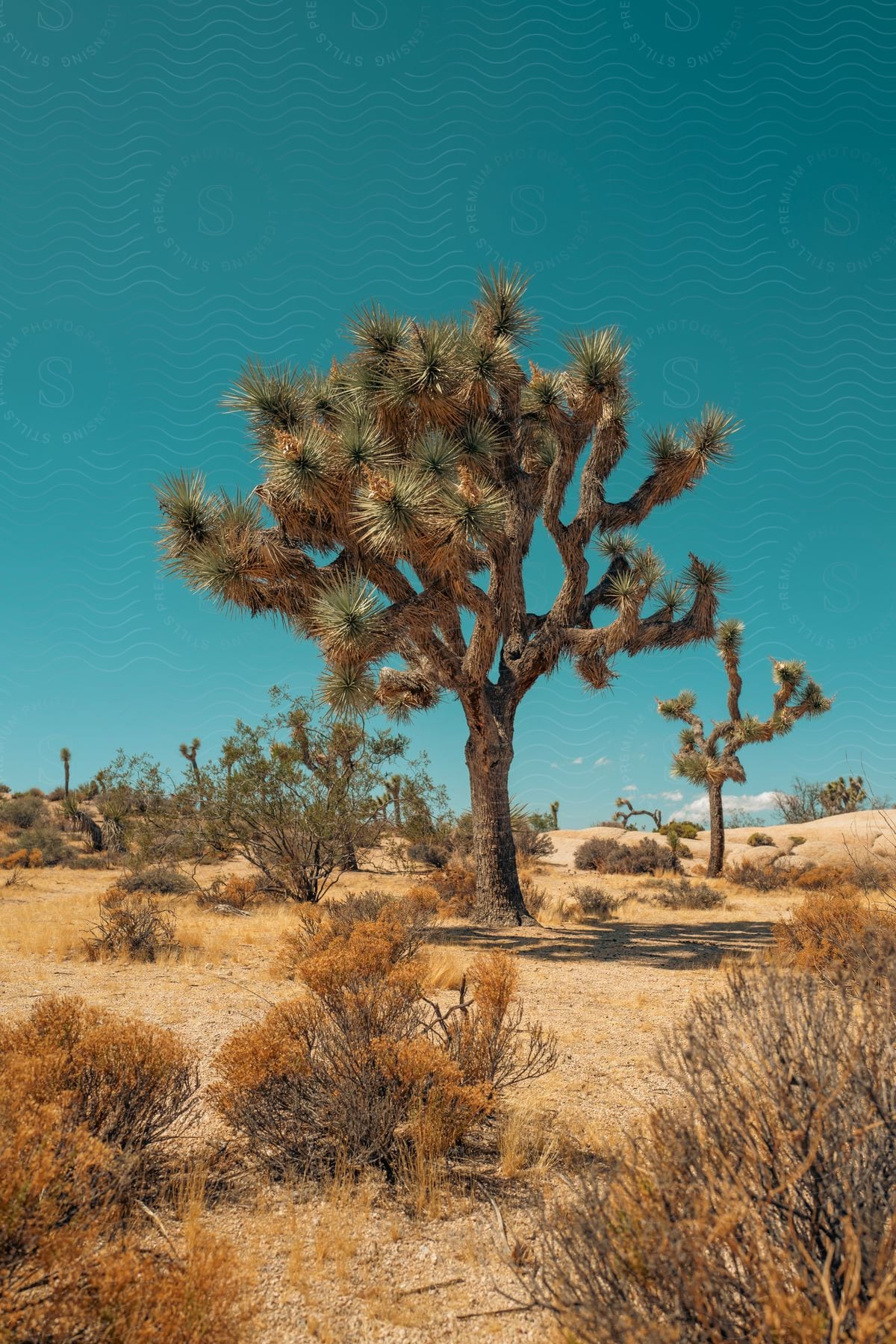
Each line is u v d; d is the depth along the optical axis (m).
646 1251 1.86
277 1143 3.71
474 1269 2.77
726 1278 1.80
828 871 22.08
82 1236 2.13
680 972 8.93
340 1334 2.37
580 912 16.59
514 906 13.13
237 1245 2.89
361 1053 3.88
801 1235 2.01
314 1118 3.78
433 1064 3.76
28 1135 2.32
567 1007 6.97
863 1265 1.80
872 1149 2.10
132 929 9.57
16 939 10.54
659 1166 2.11
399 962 7.52
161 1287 1.98
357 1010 4.16
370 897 12.21
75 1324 1.94
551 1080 4.81
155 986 7.64
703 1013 2.96
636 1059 5.28
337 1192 3.31
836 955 6.55
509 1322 2.45
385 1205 3.28
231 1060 3.79
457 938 11.61
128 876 18.73
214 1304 2.03
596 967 9.34
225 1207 3.21
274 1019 4.22
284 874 15.98
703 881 24.92
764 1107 2.18
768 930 13.60
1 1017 5.96
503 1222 3.06
